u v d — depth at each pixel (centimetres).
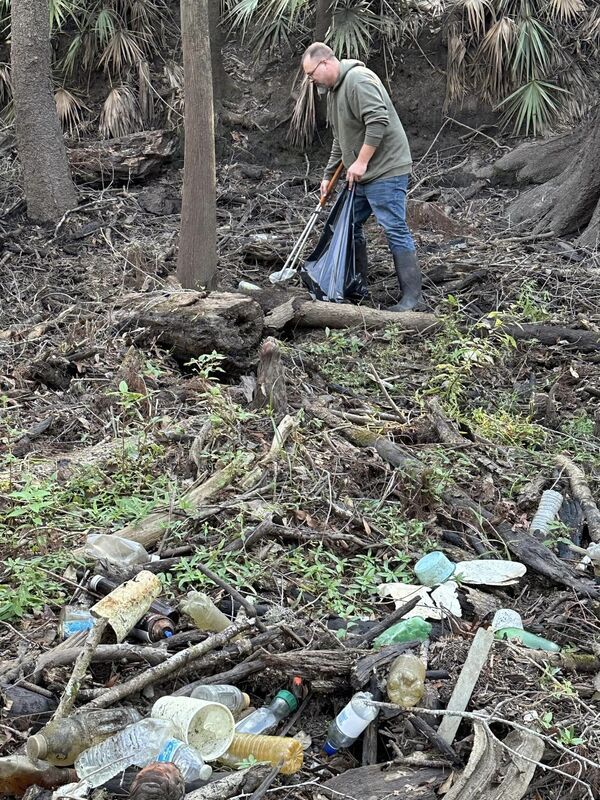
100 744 250
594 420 511
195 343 535
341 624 318
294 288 661
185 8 601
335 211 652
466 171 943
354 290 665
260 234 797
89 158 888
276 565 346
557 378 555
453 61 973
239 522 362
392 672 283
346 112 628
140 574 299
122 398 453
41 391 518
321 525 378
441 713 267
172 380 522
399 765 265
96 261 729
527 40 952
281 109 998
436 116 996
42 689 276
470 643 309
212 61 992
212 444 431
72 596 320
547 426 508
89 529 361
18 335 589
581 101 969
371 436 452
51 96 796
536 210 827
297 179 941
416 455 437
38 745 240
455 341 559
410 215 838
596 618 334
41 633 304
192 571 329
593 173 779
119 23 998
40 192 801
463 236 805
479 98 984
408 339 607
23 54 776
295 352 565
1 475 398
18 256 739
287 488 399
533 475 434
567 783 261
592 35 986
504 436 476
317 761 271
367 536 376
